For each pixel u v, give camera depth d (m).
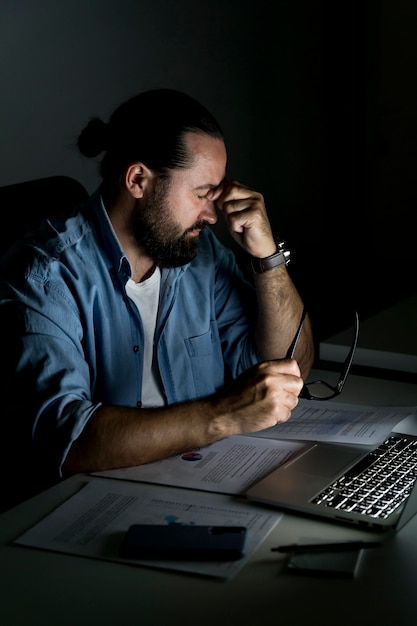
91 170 3.56
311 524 1.21
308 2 4.45
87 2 3.40
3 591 1.06
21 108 3.25
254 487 1.29
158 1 3.69
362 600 1.02
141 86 3.70
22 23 3.20
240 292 1.91
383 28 4.45
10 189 1.72
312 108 4.61
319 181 4.74
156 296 1.74
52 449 1.43
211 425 1.44
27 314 1.55
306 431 1.53
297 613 1.00
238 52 4.11
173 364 1.74
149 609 1.01
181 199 1.64
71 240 1.64
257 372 1.46
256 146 4.29
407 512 1.21
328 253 4.84
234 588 1.05
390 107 4.53
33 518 1.25
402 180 4.59
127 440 1.41
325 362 1.96
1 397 1.53
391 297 4.36
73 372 1.52
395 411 1.61
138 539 1.14
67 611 1.02
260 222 1.78
